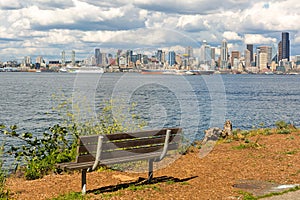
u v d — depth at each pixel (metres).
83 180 6.79
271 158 9.37
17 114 25.55
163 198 6.47
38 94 46.41
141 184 7.46
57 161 8.70
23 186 7.38
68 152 9.07
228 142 11.66
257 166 8.62
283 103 42.94
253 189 6.97
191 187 7.14
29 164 8.80
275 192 6.73
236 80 144.62
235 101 44.94
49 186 7.32
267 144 11.23
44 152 9.28
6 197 6.55
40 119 22.64
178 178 7.87
